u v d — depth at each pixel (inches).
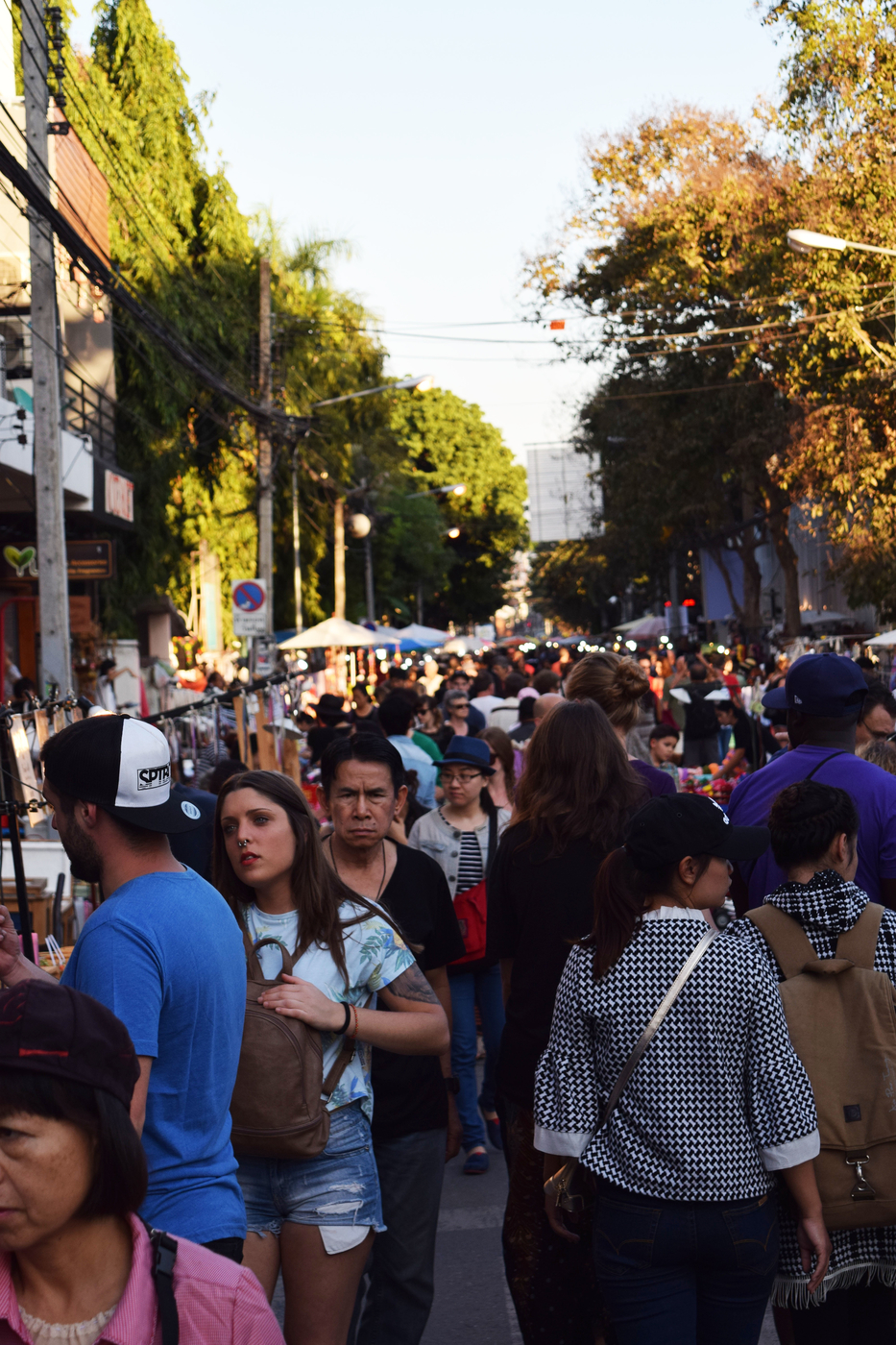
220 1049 112.4
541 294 1249.4
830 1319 142.5
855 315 962.1
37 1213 64.9
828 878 142.7
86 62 1052.5
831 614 1740.9
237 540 1234.6
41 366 475.8
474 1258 217.9
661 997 126.3
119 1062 67.3
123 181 981.8
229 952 114.1
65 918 356.5
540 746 165.5
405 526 2559.1
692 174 1128.2
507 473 3410.4
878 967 141.0
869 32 919.0
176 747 569.6
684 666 829.2
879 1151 133.9
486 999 268.1
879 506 1034.7
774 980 130.6
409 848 179.3
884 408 1024.9
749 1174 125.3
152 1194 107.7
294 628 1539.1
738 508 1999.3
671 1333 123.6
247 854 137.3
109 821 112.6
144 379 1055.0
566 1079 130.4
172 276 1104.8
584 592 3245.6
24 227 810.8
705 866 129.6
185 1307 70.3
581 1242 156.5
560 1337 158.1
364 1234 135.6
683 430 1360.7
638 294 1237.7
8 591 842.8
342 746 174.2
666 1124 124.6
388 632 1563.7
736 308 1181.1
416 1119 160.7
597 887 133.0
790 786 148.5
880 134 946.7
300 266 1460.4
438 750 452.4
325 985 138.4
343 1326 135.6
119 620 1017.5
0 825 253.9
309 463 1512.1
